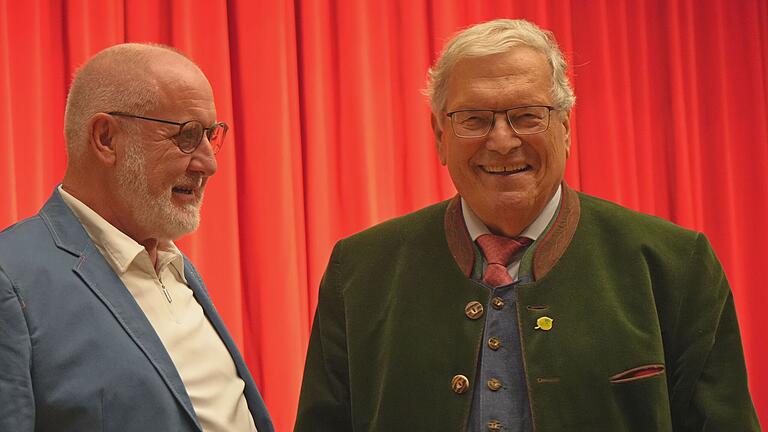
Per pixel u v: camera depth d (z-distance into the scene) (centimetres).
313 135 351
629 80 407
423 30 371
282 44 343
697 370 183
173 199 196
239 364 208
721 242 423
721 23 425
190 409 181
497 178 185
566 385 180
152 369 179
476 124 185
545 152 184
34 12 306
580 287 187
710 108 425
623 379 180
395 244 205
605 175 401
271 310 337
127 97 191
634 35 411
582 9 406
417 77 369
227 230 330
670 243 190
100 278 182
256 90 341
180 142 194
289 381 337
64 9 315
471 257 194
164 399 178
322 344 209
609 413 179
